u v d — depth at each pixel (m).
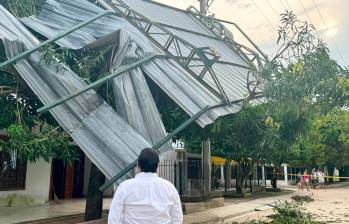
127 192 3.04
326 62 7.16
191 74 7.70
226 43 13.27
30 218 11.12
